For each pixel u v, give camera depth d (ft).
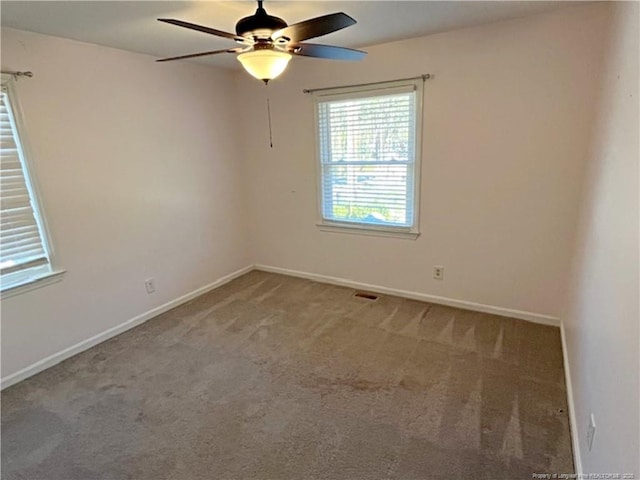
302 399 7.54
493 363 8.47
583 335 6.51
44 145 8.58
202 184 12.71
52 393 7.97
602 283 5.34
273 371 8.51
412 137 10.78
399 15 8.05
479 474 5.70
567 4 7.83
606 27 7.53
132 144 10.43
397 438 6.45
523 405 7.11
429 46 9.87
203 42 9.34
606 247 5.28
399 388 7.75
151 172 11.03
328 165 12.46
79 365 8.99
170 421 7.05
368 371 8.37
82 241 9.52
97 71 9.44
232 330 10.46
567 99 8.59
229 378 8.30
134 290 10.91
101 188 9.81
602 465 4.33
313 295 12.64
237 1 6.73
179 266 12.22
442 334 9.80
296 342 9.70
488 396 7.39
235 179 14.02
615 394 4.04
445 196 10.69
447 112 10.06
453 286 11.27
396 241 11.90
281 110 12.82
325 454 6.18
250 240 15.08
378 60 10.64
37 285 8.68
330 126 12.05
